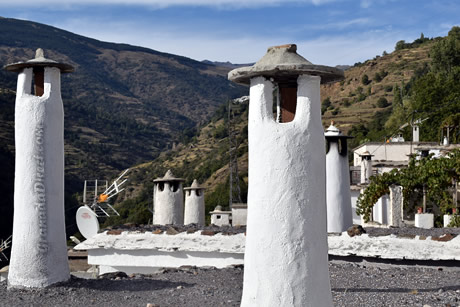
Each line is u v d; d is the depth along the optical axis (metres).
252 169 6.88
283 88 7.13
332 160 16.58
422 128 61.50
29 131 11.69
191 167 113.12
